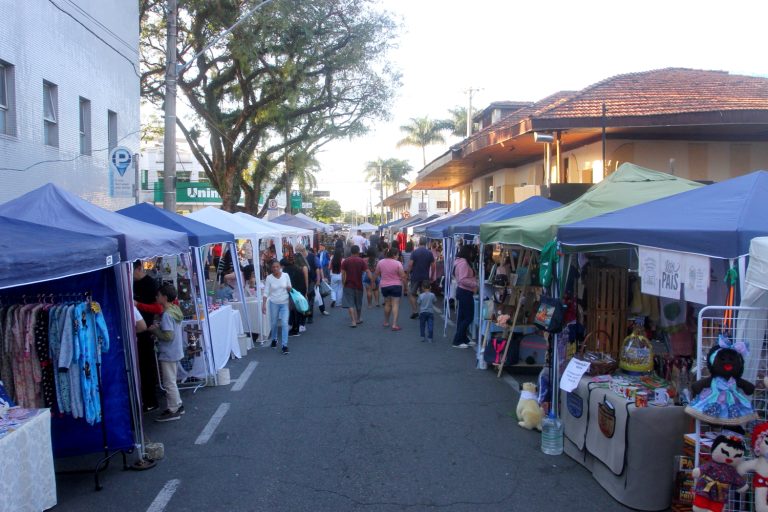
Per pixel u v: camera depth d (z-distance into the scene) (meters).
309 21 22.42
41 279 4.52
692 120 13.32
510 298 9.84
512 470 5.70
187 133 26.53
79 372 5.40
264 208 30.83
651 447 4.82
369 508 4.88
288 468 5.74
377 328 14.43
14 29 11.66
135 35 18.28
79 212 5.94
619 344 6.94
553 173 18.39
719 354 4.26
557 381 6.48
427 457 6.02
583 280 7.33
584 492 5.21
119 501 5.07
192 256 9.19
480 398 8.20
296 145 28.06
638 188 7.85
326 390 8.66
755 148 15.24
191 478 5.53
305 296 13.65
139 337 7.68
